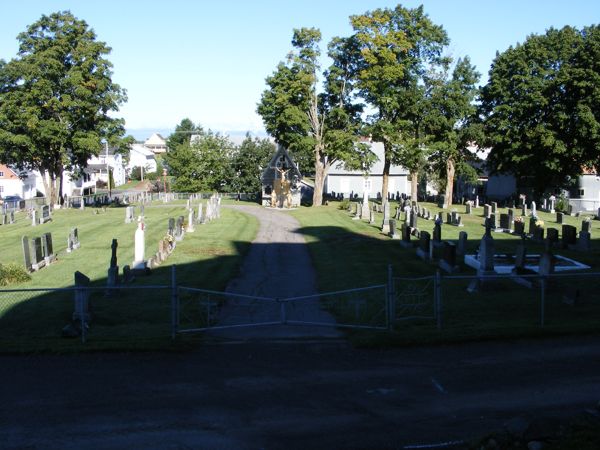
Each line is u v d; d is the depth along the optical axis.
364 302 18.94
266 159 91.00
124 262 28.27
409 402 10.91
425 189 95.00
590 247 30.88
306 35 65.81
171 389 11.69
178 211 59.53
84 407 10.82
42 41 61.56
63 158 64.31
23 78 60.09
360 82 64.69
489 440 8.84
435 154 67.88
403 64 63.69
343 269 26.27
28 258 25.80
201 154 87.38
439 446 9.16
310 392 11.48
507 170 66.25
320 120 70.31
